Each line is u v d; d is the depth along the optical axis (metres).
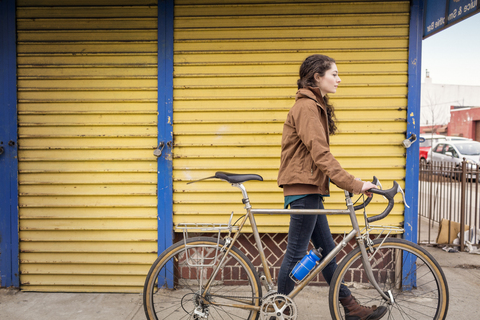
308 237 2.12
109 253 2.97
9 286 2.98
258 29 2.89
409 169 2.85
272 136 2.91
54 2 2.91
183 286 2.94
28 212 2.95
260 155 2.91
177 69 2.91
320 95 2.06
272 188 2.91
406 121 2.86
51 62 2.92
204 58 2.90
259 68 2.90
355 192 1.87
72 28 2.91
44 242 2.96
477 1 2.94
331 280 2.16
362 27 2.86
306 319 2.45
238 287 2.33
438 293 2.16
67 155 2.94
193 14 2.89
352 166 2.89
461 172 4.19
